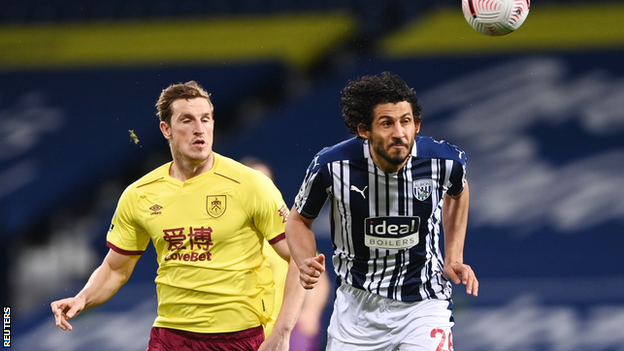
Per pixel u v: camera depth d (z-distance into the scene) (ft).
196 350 50.29
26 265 136.77
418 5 155.12
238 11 160.86
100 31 161.58
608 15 143.54
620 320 105.60
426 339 48.16
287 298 49.08
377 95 43.37
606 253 119.55
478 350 106.22
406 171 46.34
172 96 49.55
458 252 50.49
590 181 126.00
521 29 144.05
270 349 47.96
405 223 47.01
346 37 156.04
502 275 120.47
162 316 51.21
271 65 153.69
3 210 142.92
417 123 46.26
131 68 157.69
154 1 164.25
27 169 148.15
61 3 165.58
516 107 135.13
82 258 138.10
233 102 153.48
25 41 162.20
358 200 46.88
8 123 154.61
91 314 114.32
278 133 143.54
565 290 109.70
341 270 49.85
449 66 143.02
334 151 47.37
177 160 50.29
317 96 146.41
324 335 107.45
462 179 48.34
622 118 131.23
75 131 151.84
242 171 50.49
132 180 148.77
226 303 49.70
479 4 48.42
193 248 49.70
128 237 52.39
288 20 157.48
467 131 134.41
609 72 135.95
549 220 123.95
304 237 48.52
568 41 141.08
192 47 157.28
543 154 129.80
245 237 50.19
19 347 115.96
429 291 48.67
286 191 137.59
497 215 125.80
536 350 104.63
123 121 151.74
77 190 146.30
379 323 49.21
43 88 157.89
